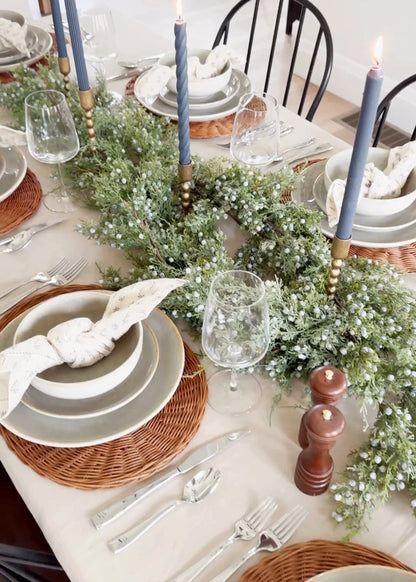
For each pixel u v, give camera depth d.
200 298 0.91
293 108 3.31
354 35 3.18
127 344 0.92
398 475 0.74
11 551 0.86
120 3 4.25
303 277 0.94
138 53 1.83
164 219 1.11
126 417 0.83
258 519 0.75
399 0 2.85
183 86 1.00
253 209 1.04
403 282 1.00
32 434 0.81
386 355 0.89
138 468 0.79
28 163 1.42
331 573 0.65
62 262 1.14
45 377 0.89
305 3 1.82
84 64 1.21
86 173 1.22
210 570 0.71
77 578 0.71
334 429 0.69
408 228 1.16
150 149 1.23
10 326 0.95
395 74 3.08
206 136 1.45
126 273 1.12
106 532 0.74
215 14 4.21
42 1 3.54
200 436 0.85
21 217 1.23
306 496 0.78
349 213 0.83
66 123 1.15
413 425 0.78
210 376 0.93
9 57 1.72
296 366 0.91
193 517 0.76
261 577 0.68
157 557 0.72
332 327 0.87
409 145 1.21
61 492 0.79
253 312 0.75
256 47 3.80
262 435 0.85
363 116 0.75
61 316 0.95
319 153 1.41
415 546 0.73
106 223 1.04
